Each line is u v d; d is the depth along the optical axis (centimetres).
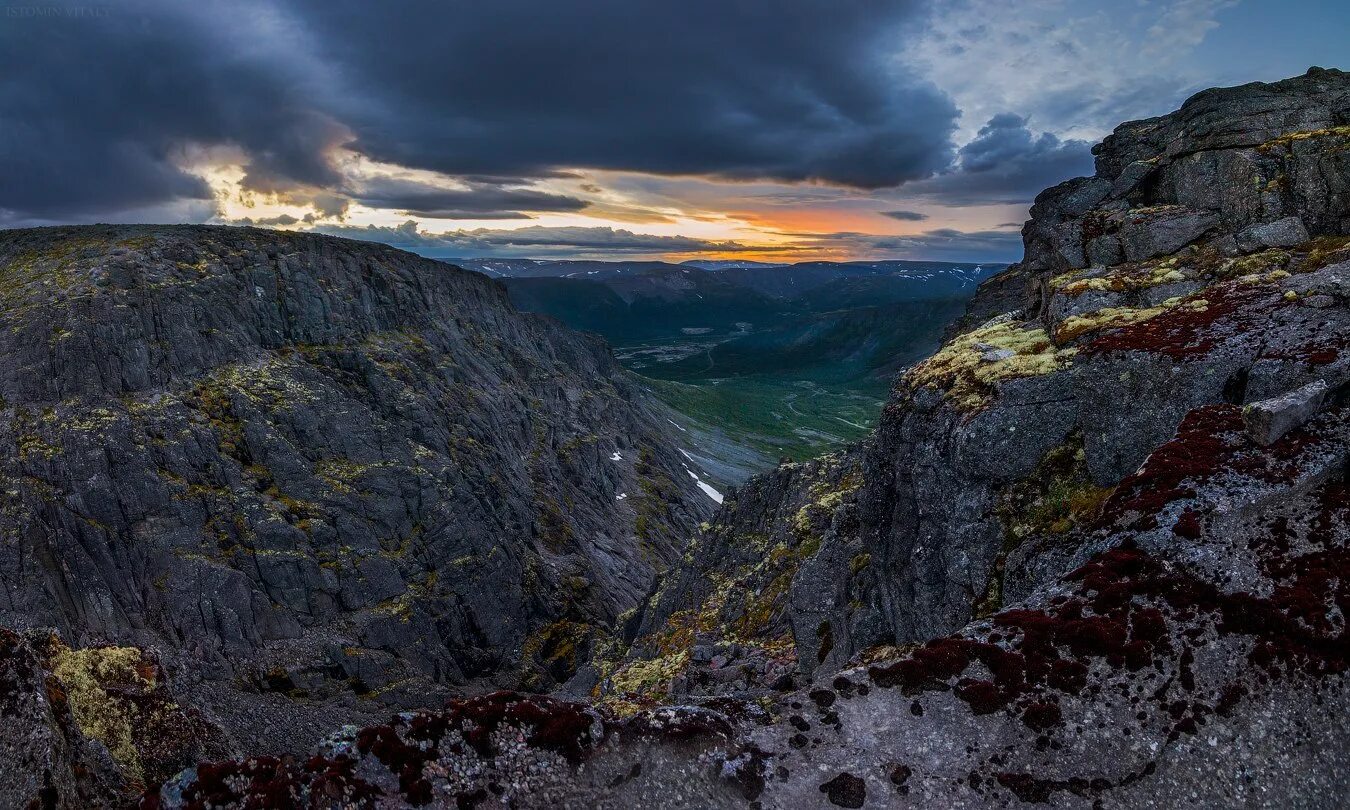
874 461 4216
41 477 10594
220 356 13975
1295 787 2088
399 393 16000
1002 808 2162
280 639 10994
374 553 12669
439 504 13888
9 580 9494
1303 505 2597
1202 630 2425
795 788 2261
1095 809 2133
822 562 4319
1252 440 2825
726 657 4466
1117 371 3303
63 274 13588
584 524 19575
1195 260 4212
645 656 6644
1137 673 2388
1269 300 3394
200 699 9100
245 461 12631
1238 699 2269
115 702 2539
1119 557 2700
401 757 2338
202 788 2209
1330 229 4025
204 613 10575
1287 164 4294
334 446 13750
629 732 2445
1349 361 2830
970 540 3303
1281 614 2369
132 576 10525
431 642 12306
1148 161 5209
